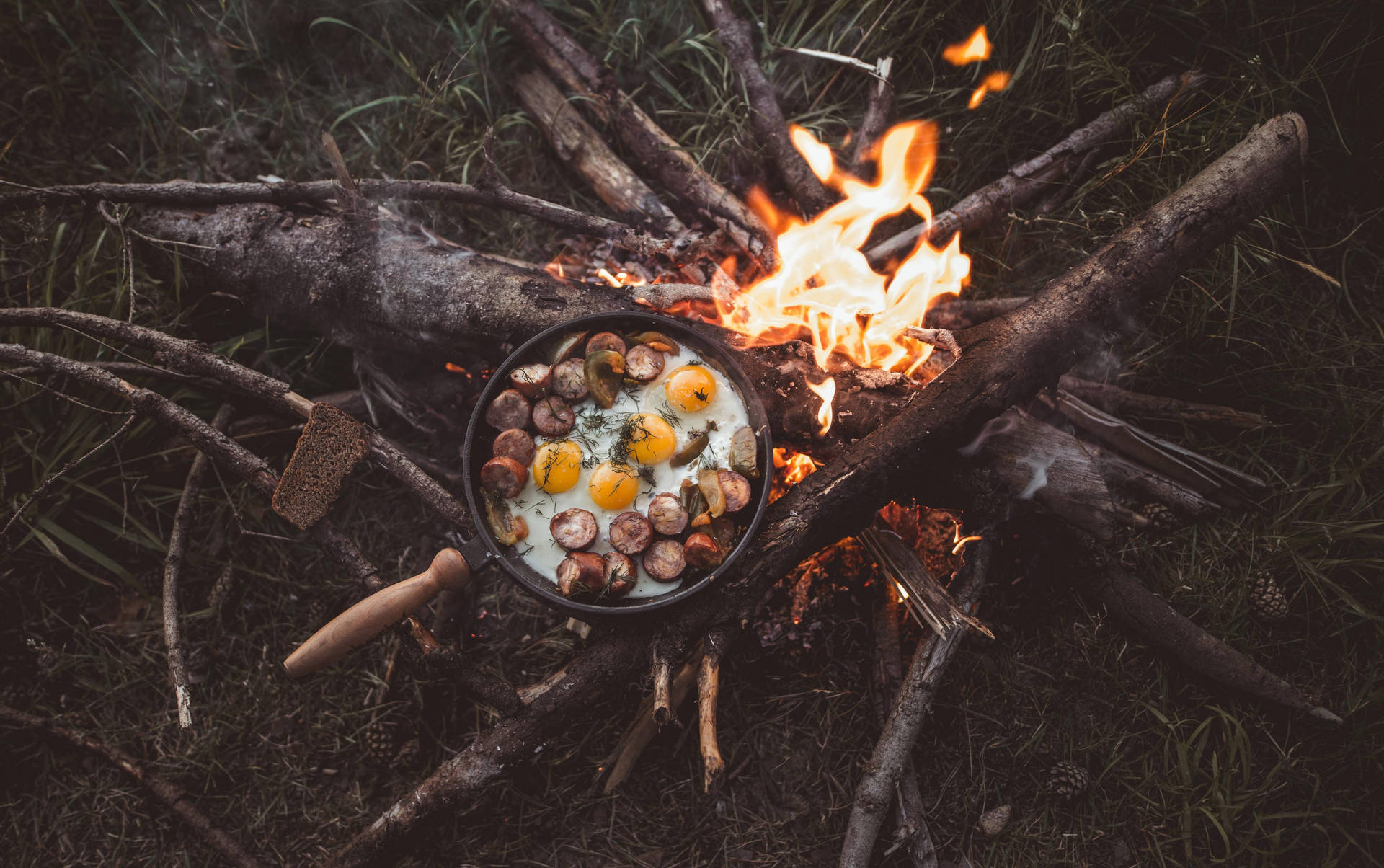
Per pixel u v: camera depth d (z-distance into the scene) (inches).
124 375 48.9
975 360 43.6
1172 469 50.2
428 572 42.6
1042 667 49.8
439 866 47.9
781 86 55.7
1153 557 50.6
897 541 45.9
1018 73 53.4
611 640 43.0
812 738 49.3
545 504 43.6
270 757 49.8
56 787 49.3
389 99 54.4
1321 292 52.7
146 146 55.7
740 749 49.3
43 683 50.4
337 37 56.2
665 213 52.6
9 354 45.6
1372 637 49.3
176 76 55.8
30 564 51.2
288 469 44.5
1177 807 47.9
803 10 55.7
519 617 51.1
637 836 48.4
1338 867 47.3
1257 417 50.9
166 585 46.7
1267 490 51.0
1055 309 44.4
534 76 55.4
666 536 42.9
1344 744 48.0
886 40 55.0
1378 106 52.9
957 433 43.2
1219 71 53.6
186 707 44.4
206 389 50.9
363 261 48.1
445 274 47.7
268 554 52.1
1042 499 43.9
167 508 52.5
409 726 49.4
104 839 48.8
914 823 46.1
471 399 50.6
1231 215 45.3
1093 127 52.8
